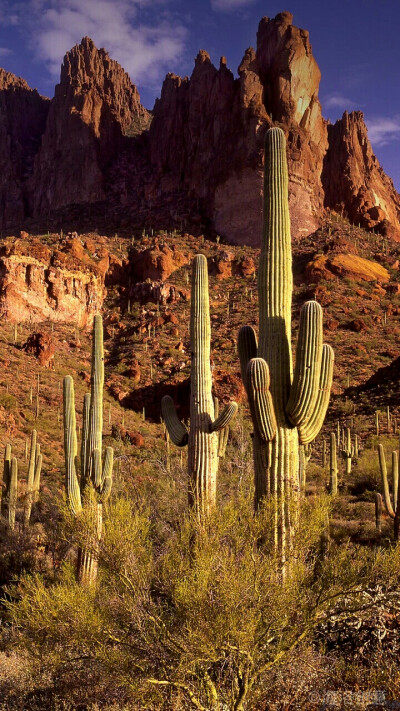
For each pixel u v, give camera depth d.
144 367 59.66
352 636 5.86
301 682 5.30
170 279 79.25
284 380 6.96
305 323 6.74
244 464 13.86
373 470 24.22
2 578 12.68
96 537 6.32
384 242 90.06
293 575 5.59
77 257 76.12
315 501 6.49
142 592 5.68
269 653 5.43
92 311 74.19
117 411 50.78
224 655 5.24
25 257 71.19
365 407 45.31
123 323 71.25
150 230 96.00
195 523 6.19
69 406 11.85
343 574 5.66
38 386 48.34
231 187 93.88
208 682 5.19
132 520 6.62
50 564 13.36
